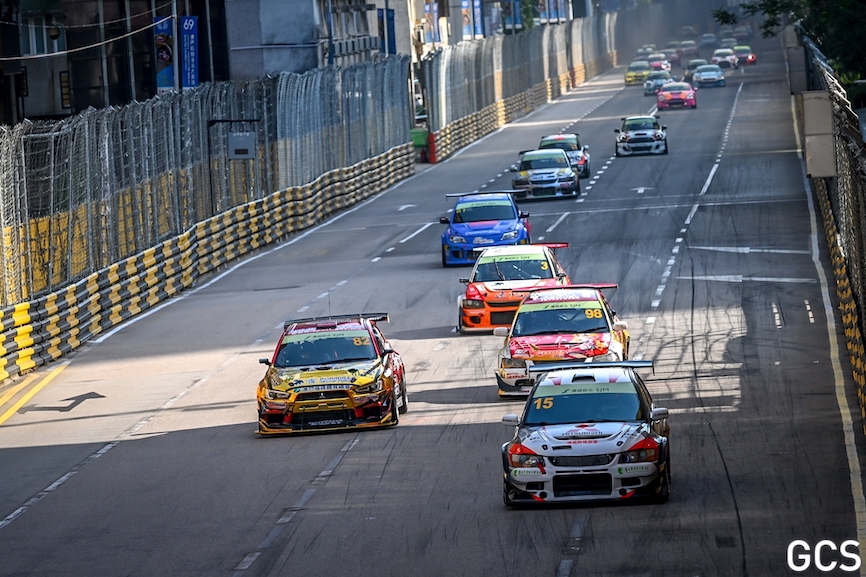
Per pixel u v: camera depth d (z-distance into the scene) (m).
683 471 60.78
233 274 151.38
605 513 53.81
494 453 67.31
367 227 185.50
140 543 54.97
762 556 46.19
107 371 102.12
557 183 188.88
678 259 132.00
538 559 47.66
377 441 72.44
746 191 180.50
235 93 172.12
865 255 70.44
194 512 59.78
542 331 82.94
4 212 103.94
